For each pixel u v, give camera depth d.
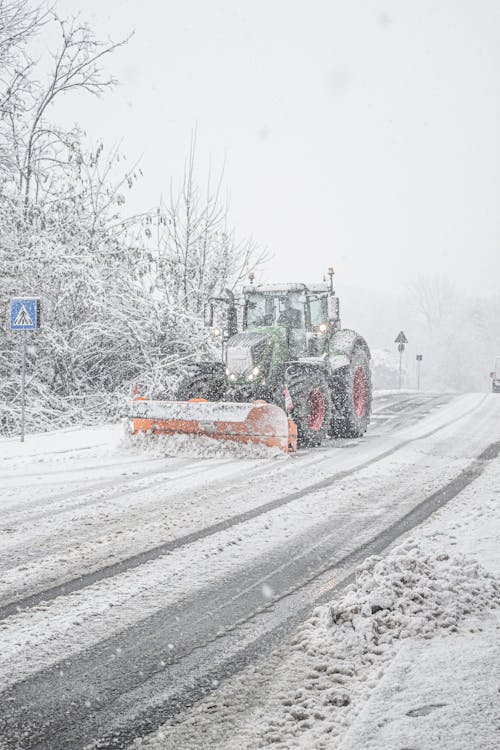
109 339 13.83
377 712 2.55
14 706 2.89
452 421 14.09
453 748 2.29
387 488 7.22
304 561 4.82
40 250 13.01
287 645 3.45
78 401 13.66
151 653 3.38
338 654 3.25
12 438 10.92
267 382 10.27
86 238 13.96
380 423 13.87
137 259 14.13
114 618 3.81
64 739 2.65
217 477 7.79
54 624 3.72
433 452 9.75
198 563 4.76
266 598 4.12
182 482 7.50
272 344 10.36
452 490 7.10
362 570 4.08
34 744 2.62
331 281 11.48
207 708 2.86
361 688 2.90
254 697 2.94
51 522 5.81
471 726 2.42
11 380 12.95
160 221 14.52
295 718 2.74
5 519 5.91
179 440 9.44
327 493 6.97
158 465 8.57
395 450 9.94
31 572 4.54
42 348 13.30
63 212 14.27
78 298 13.56
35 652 3.38
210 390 10.29
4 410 12.41
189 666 3.24
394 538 5.36
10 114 14.32
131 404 9.76
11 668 3.22
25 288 13.18
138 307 14.02
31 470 8.23
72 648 3.43
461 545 4.76
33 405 12.79
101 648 3.43
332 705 2.80
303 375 10.05
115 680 3.11
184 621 3.77
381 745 2.33
